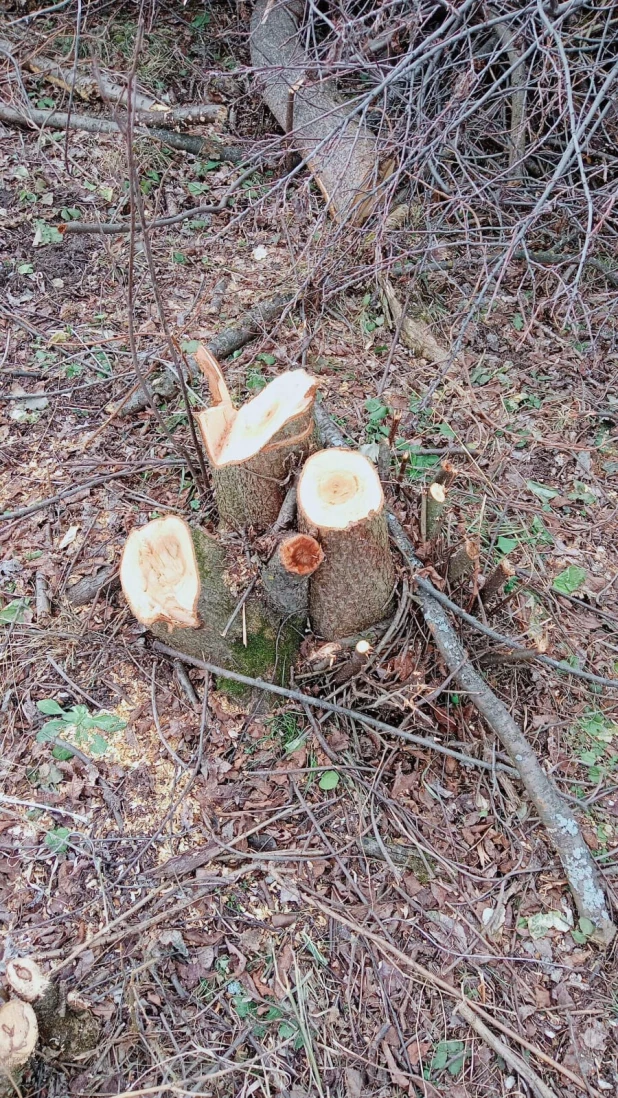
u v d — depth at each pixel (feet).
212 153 8.21
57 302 6.62
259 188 7.82
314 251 6.89
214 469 4.35
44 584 4.81
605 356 6.73
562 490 5.79
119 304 6.69
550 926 3.95
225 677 4.34
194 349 6.26
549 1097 3.44
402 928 3.87
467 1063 3.57
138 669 4.49
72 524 5.12
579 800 4.32
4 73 8.25
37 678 4.43
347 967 3.75
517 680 4.71
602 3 6.60
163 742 4.24
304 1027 3.55
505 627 4.83
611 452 6.06
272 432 4.00
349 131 7.18
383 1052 3.56
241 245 7.44
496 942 3.89
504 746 4.28
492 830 4.19
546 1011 3.73
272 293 6.93
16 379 6.01
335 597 4.17
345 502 3.91
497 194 6.71
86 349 6.27
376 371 6.46
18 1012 3.11
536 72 6.89
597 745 4.56
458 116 5.92
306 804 4.13
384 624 4.42
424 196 7.13
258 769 4.25
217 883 3.89
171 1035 3.48
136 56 3.97
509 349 6.79
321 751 4.32
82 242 7.08
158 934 3.73
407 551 4.57
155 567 4.20
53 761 4.15
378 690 4.36
